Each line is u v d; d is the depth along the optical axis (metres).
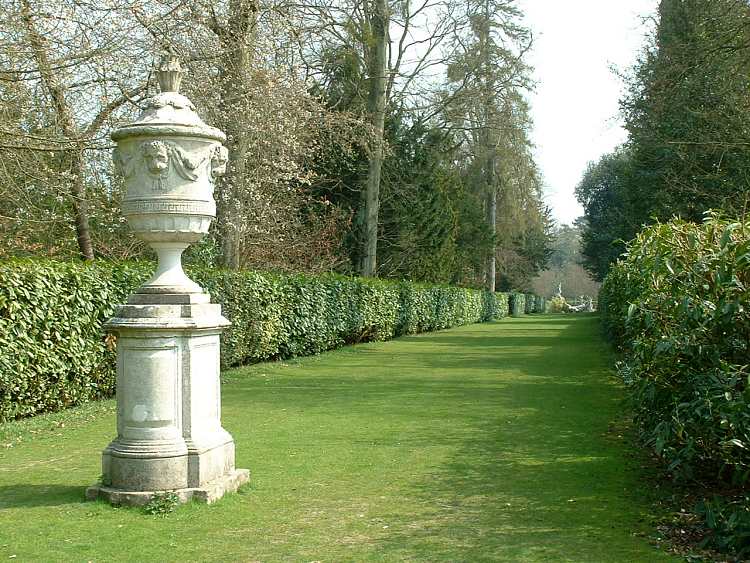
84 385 9.48
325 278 17.98
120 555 3.94
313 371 13.72
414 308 26.09
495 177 37.53
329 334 17.92
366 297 20.72
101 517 4.56
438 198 30.25
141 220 4.95
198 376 5.02
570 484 5.50
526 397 10.10
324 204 23.09
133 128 4.84
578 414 8.64
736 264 4.51
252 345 14.09
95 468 5.94
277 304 14.96
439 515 4.73
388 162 27.50
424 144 29.22
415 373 13.34
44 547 4.04
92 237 16.69
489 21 28.42
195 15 14.12
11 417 8.19
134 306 4.91
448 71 28.05
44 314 8.54
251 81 15.10
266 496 5.13
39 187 12.66
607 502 5.02
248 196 16.45
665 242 5.44
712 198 15.39
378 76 24.50
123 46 11.85
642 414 5.68
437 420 8.27
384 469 5.95
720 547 4.02
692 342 4.85
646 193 19.12
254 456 6.41
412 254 29.77
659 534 4.33
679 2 15.46
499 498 5.13
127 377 4.89
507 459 6.33
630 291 9.55
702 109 14.77
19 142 11.30
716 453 4.71
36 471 5.83
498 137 33.62
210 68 15.09
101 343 9.71
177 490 4.83
